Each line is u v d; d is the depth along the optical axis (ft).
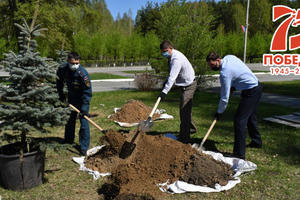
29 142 11.64
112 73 93.40
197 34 36.24
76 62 13.88
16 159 10.44
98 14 68.85
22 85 10.82
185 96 15.51
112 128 20.53
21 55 10.86
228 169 12.45
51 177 12.21
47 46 59.57
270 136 18.24
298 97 38.04
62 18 56.75
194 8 37.06
